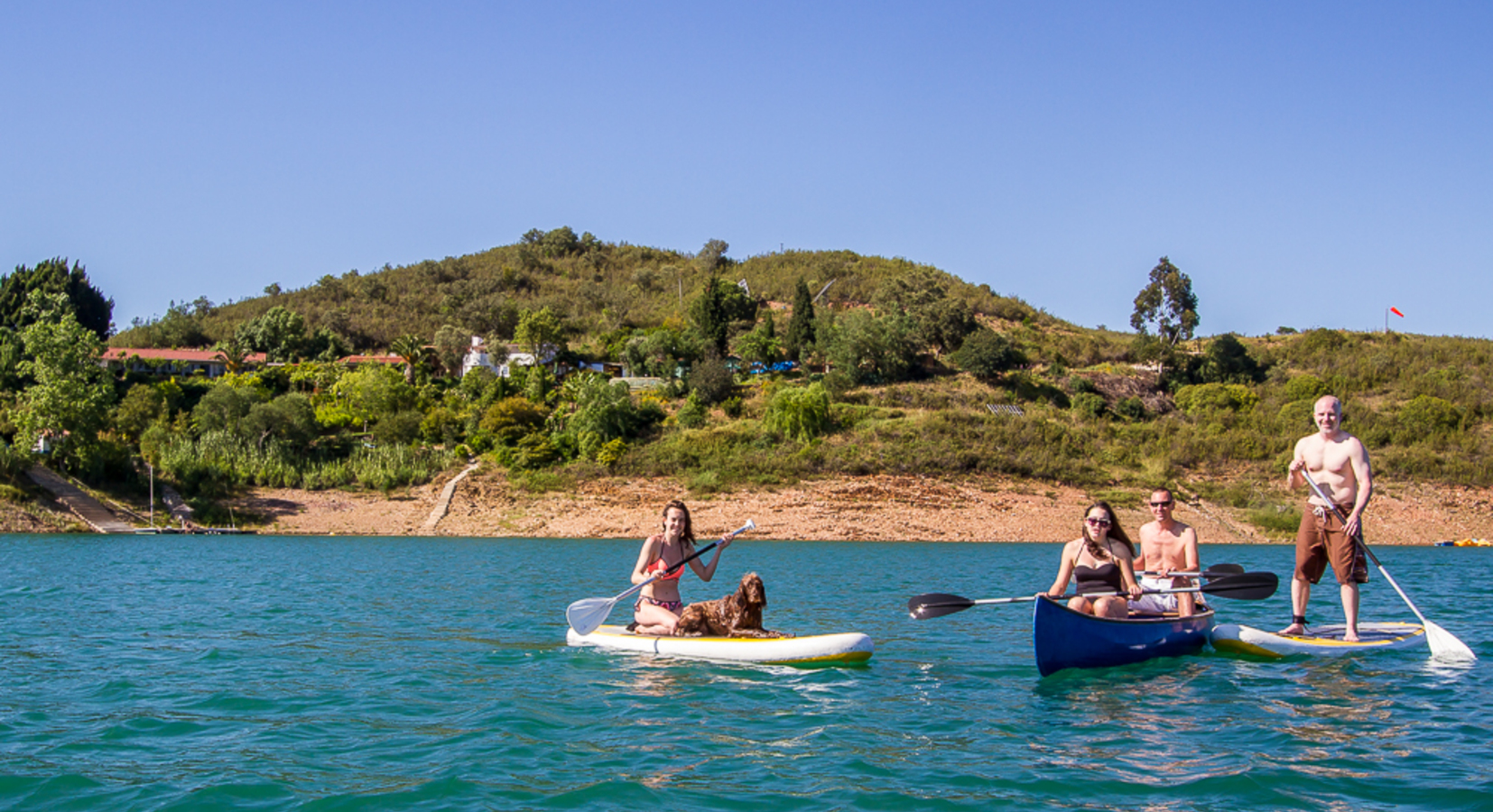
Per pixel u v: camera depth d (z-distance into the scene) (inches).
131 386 2388.0
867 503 1747.0
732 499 1780.3
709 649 398.9
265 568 894.4
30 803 218.1
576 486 1860.2
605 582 778.8
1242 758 255.4
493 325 3619.6
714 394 2310.5
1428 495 1795.0
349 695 329.7
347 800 221.1
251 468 1891.0
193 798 222.5
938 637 467.2
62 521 1606.8
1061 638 359.9
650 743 271.3
